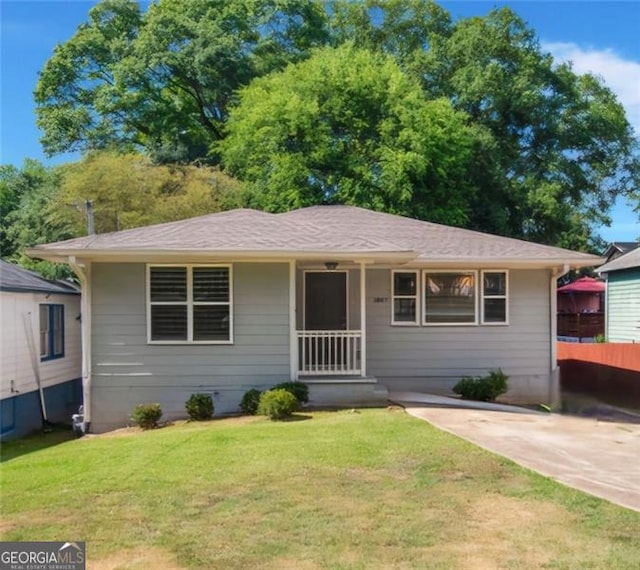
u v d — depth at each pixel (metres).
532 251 13.72
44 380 14.66
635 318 21.42
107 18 34.19
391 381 13.77
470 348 13.85
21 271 15.32
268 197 25.02
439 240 14.41
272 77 28.33
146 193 24.11
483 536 4.94
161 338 11.95
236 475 6.67
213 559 4.54
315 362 12.60
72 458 8.12
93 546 4.82
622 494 6.05
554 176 29.28
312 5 33.56
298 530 5.08
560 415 11.60
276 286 12.06
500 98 28.14
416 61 29.41
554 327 13.92
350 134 25.39
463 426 9.42
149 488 6.29
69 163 28.12
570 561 4.47
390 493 6.02
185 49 31.58
